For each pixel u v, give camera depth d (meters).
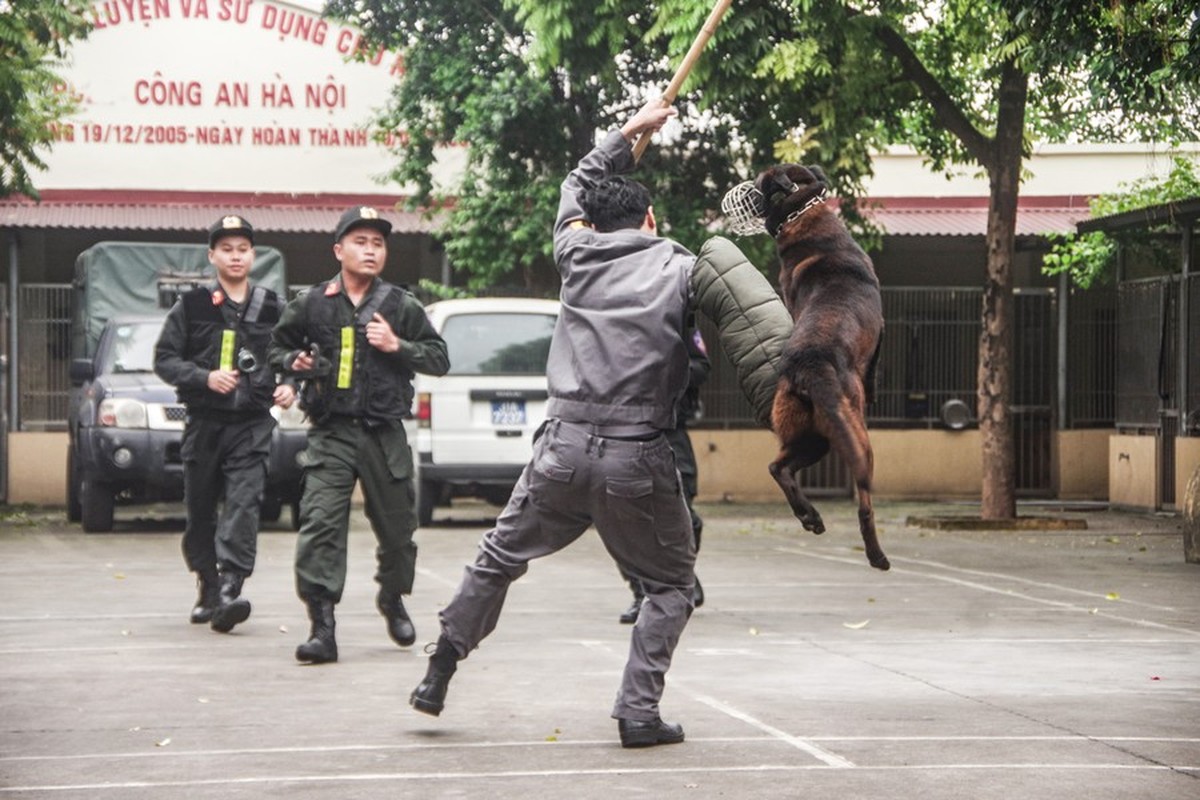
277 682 6.92
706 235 19.19
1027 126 20.39
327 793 4.82
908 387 22.64
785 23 15.74
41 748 5.53
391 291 7.64
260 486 8.57
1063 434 22.80
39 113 18.78
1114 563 12.88
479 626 5.72
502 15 19.06
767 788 4.86
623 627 8.77
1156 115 14.39
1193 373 18.48
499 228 19.48
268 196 22.53
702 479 22.27
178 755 5.39
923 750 5.44
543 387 16.38
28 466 20.92
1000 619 9.20
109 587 10.89
